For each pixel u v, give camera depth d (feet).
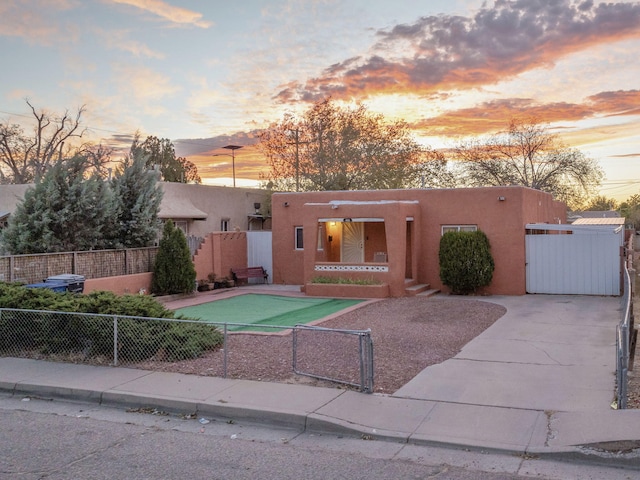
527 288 66.39
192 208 100.53
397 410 24.80
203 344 35.45
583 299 61.11
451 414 24.21
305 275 70.69
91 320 34.37
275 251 81.00
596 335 41.55
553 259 65.21
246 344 38.11
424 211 70.74
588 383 28.71
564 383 28.73
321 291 67.56
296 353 33.19
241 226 116.06
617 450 19.74
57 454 21.08
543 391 27.35
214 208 108.27
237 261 81.71
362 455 20.84
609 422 22.18
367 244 78.48
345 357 34.01
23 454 21.08
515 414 23.99
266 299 65.98
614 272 63.00
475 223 67.97
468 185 148.25
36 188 64.59
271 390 27.68
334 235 80.02
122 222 72.38
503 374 30.63
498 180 145.89
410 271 71.36
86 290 58.18
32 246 63.16
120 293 62.95
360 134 124.16
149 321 34.81
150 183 75.77
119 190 72.84
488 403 25.57
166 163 172.76
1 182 145.28
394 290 65.46
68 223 65.82
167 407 26.45
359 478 18.76
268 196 123.44
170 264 67.00
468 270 65.41
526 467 19.48
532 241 66.03
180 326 35.01
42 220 63.05
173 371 31.53
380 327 45.21
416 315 51.42
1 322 36.96
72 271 58.90
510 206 66.03
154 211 75.92
